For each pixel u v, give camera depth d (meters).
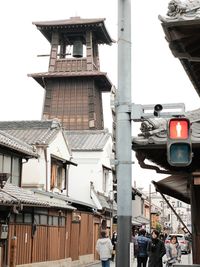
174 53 7.26
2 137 21.38
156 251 14.77
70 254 26.89
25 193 20.44
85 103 82.94
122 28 7.32
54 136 29.44
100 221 36.62
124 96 7.16
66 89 84.31
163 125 7.62
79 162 38.50
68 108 83.19
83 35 84.75
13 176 22.48
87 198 37.53
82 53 87.19
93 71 82.38
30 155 23.28
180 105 6.81
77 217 28.44
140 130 7.49
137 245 17.06
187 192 9.16
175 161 6.02
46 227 22.50
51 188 28.88
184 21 6.45
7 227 17.72
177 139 6.01
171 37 6.89
